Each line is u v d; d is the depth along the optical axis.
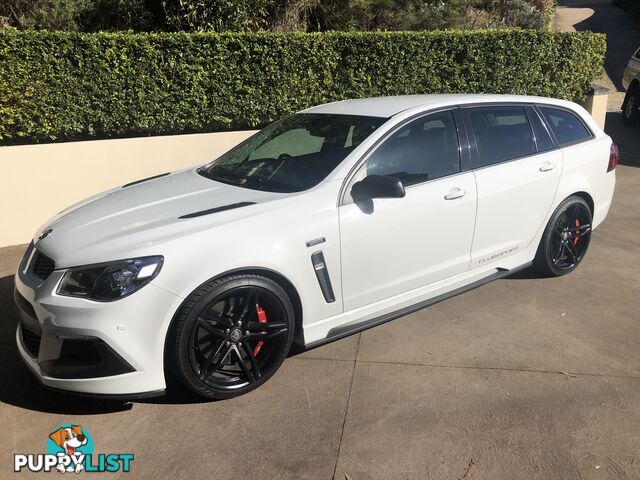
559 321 4.15
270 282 3.21
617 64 17.09
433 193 3.84
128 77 6.43
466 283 4.26
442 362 3.62
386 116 3.90
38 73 6.01
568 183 4.70
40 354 2.99
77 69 6.18
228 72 6.87
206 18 7.94
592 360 3.61
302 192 3.47
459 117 4.16
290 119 4.53
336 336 3.60
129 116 6.54
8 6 7.93
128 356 2.88
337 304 3.55
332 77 7.44
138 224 3.25
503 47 8.33
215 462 2.75
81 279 2.95
